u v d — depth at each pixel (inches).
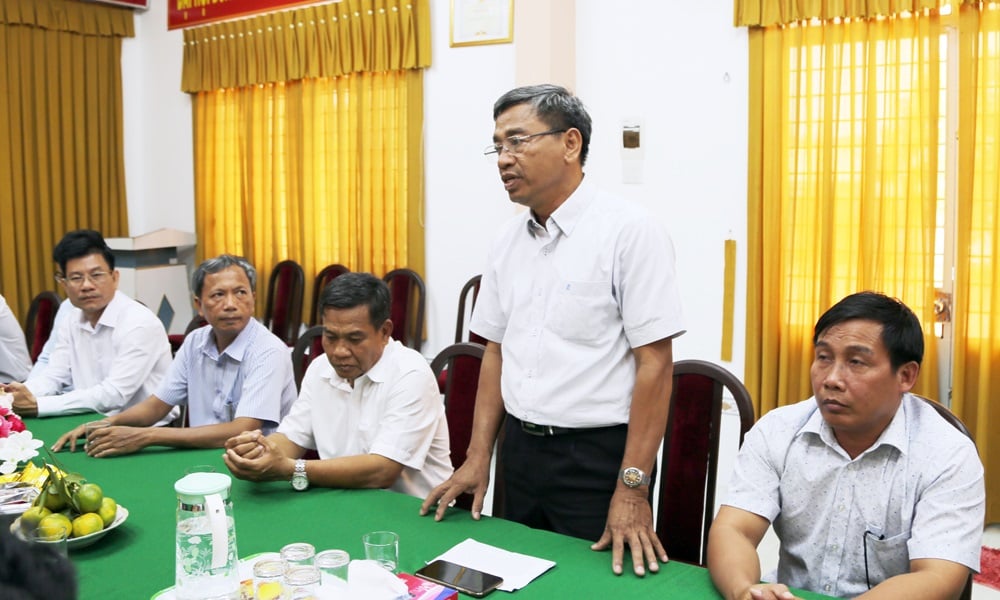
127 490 78.5
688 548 80.6
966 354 135.5
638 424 69.5
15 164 213.0
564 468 74.0
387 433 81.4
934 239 136.9
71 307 129.5
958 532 57.4
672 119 159.9
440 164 187.5
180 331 230.2
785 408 67.0
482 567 60.6
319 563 53.6
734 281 155.9
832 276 146.1
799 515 64.1
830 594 62.8
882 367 58.1
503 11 174.1
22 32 211.8
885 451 60.9
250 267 102.6
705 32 154.9
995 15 128.7
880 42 138.7
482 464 75.0
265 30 207.2
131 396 115.2
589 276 71.6
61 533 53.8
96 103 228.4
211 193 226.2
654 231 70.9
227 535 52.8
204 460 88.3
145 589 57.9
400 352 85.4
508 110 71.5
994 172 130.7
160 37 232.5
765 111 148.7
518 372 75.5
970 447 59.9
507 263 77.6
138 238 215.5
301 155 206.2
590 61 167.9
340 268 196.5
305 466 76.9
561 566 61.4
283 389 102.6
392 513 72.1
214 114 223.1
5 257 213.2
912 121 137.6
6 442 74.7
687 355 163.6
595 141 169.0
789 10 143.9
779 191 148.9
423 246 190.7
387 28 187.9
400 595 54.1
